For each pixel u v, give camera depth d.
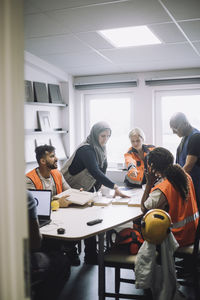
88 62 3.99
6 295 0.68
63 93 4.71
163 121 4.59
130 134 3.41
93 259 3.09
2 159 0.67
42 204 2.31
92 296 2.57
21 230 0.70
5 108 0.67
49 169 2.77
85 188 3.07
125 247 2.28
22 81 0.71
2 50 0.67
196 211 2.34
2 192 0.67
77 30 2.82
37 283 1.75
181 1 2.18
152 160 2.23
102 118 4.92
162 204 2.13
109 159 4.91
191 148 2.91
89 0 2.17
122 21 2.59
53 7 2.30
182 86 4.38
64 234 2.01
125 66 4.19
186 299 2.46
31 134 3.93
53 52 3.57
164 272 1.89
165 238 1.88
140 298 2.08
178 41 3.13
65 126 4.73
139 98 4.56
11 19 0.67
